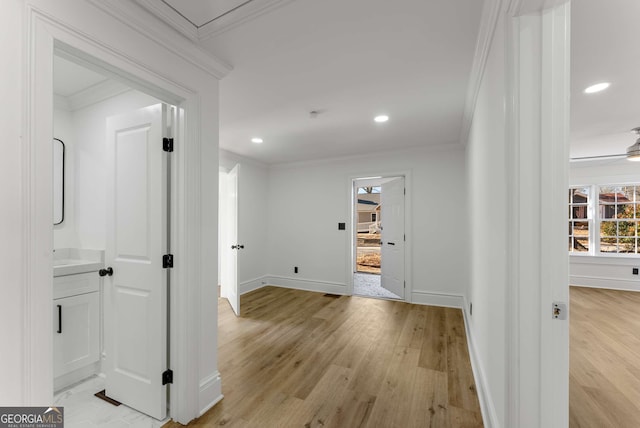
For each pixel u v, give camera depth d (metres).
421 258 4.00
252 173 4.77
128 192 1.76
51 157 1.01
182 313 1.61
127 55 1.29
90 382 2.02
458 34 1.54
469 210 3.02
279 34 1.54
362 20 1.43
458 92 2.25
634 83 2.04
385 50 1.69
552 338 0.98
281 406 1.76
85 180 2.34
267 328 3.07
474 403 1.79
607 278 4.78
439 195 3.92
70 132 2.40
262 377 2.09
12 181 0.92
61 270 1.90
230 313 3.58
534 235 1.00
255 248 4.84
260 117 2.79
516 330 1.03
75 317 1.98
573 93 2.20
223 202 4.48
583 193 5.06
